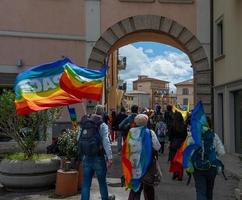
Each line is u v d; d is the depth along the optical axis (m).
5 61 20.08
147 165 7.86
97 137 8.34
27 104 9.43
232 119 19.20
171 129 12.80
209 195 7.78
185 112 15.26
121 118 18.78
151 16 21.44
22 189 10.27
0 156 11.91
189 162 7.70
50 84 9.78
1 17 20.14
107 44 21.20
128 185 7.99
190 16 21.70
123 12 21.34
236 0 17.88
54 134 19.38
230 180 12.70
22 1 20.38
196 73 21.61
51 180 10.41
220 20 20.38
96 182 11.41
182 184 12.00
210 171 7.67
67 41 20.78
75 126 10.70
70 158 10.06
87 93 9.53
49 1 20.64
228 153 19.27
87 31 21.09
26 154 10.60
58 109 10.86
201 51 21.58
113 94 52.72
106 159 8.49
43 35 20.47
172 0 21.55
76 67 9.63
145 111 14.47
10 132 10.59
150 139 7.92
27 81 9.74
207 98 21.36
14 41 20.20
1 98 10.52
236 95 18.92
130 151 7.94
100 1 21.23
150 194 7.98
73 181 9.77
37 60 20.39
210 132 7.75
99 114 8.56
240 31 17.39
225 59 19.53
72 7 20.94
